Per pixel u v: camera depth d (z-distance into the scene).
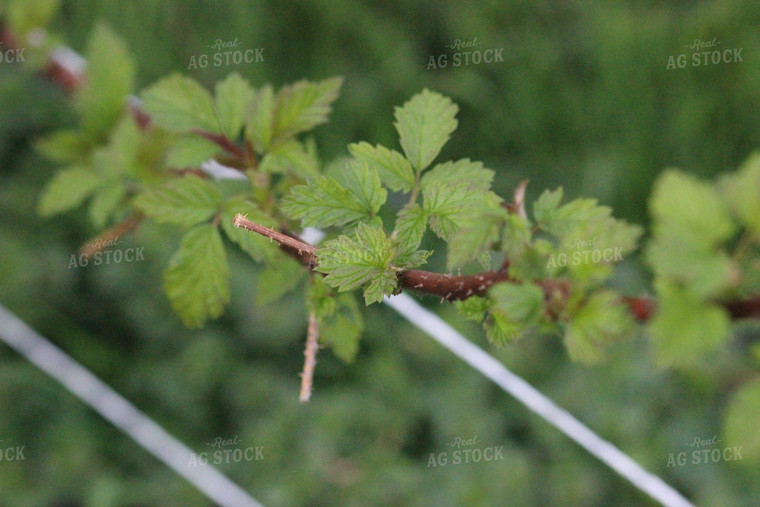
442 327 1.33
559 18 2.29
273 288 1.00
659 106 2.19
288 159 1.00
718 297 0.84
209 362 2.09
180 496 1.99
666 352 0.84
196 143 1.01
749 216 0.84
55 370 2.05
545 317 0.88
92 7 2.30
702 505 1.82
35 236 2.21
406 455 2.06
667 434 1.89
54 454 2.02
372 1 2.29
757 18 2.13
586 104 2.22
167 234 1.99
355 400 2.06
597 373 1.94
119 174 1.13
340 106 2.20
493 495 1.87
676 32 2.17
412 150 0.94
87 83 1.17
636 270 1.99
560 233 0.92
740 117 2.15
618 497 1.88
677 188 0.85
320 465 1.97
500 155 2.26
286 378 2.12
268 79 2.24
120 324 2.23
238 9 2.23
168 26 2.27
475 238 0.89
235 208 0.98
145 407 2.12
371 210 0.91
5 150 2.31
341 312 0.97
